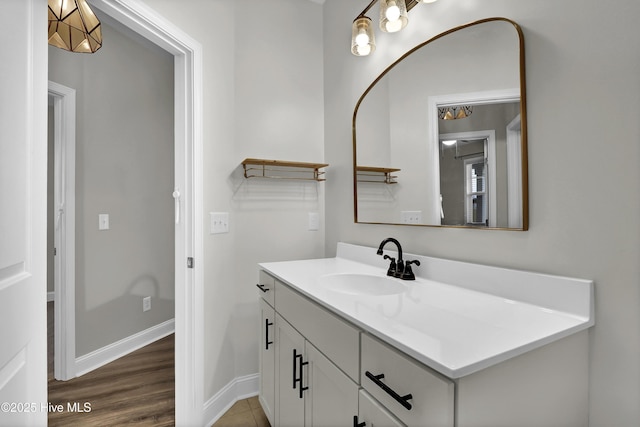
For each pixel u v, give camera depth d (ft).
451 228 4.28
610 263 2.81
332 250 6.89
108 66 8.00
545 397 2.60
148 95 9.11
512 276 3.47
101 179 7.82
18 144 2.46
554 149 3.20
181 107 5.40
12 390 2.37
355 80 6.19
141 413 5.84
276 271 4.99
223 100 5.98
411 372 2.35
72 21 4.44
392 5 4.35
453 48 4.27
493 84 3.76
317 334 3.60
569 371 2.78
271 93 6.67
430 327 2.69
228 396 6.10
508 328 2.69
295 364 4.08
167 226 9.72
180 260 5.39
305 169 6.98
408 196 4.95
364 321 2.81
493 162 3.74
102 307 7.82
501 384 2.32
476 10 4.00
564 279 3.04
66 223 7.00
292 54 6.93
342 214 6.56
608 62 2.81
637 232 2.66
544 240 3.28
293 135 6.88
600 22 2.86
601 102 2.86
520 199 3.47
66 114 7.03
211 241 5.70
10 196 2.35
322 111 7.22
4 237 2.27
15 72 2.43
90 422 5.58
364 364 2.84
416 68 4.83
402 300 3.46
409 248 4.95
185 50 5.29
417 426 2.29
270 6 6.72
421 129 4.73
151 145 9.20
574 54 3.04
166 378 7.09
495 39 3.75
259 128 6.52
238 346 6.35
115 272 8.15
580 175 3.01
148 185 9.09
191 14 5.35
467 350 2.27
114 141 8.14
